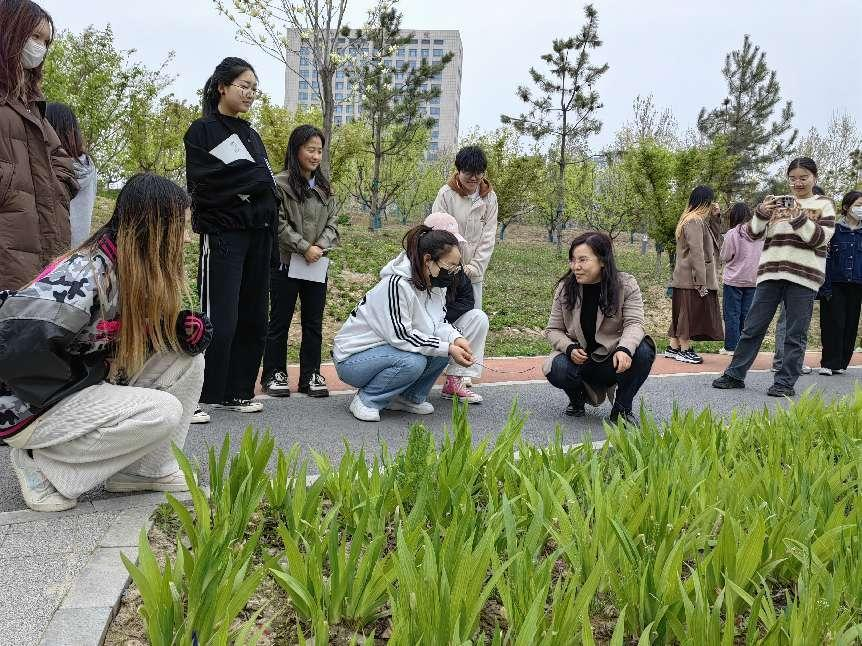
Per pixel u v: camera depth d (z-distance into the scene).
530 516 2.82
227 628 1.95
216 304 4.83
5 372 2.82
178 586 2.26
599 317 5.14
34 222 3.83
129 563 2.04
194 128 4.77
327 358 7.77
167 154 19.69
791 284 6.61
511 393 6.42
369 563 2.31
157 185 3.05
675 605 2.14
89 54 16.92
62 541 2.83
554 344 5.34
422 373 5.19
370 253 17.30
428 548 2.11
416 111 24.30
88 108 16.69
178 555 2.32
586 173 30.42
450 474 2.99
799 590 2.21
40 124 3.89
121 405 3.04
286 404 5.49
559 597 2.09
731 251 8.97
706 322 8.52
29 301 2.82
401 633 1.88
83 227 4.98
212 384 4.91
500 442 3.44
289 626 2.34
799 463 3.25
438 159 43.47
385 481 2.94
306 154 5.46
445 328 5.13
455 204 6.01
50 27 3.84
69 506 3.13
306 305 5.74
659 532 2.60
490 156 24.89
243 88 4.79
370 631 2.33
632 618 2.24
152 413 3.09
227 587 2.04
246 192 4.76
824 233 6.51
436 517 2.74
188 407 3.47
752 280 8.90
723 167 19.59
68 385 3.01
